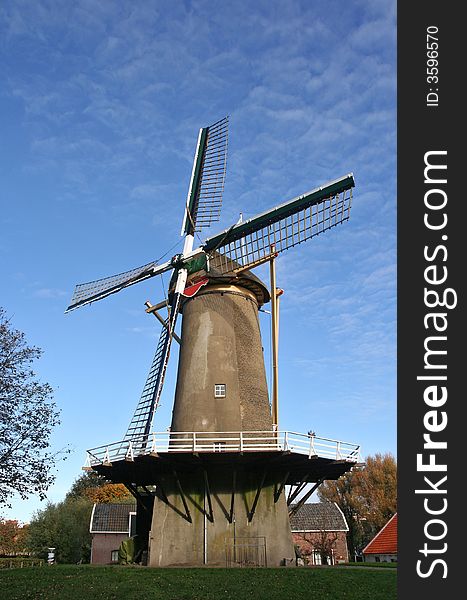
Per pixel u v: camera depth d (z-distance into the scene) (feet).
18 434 67.67
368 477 177.17
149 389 69.31
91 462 63.31
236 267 70.90
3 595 46.55
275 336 68.39
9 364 68.39
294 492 65.72
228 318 69.82
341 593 45.91
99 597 45.03
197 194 80.28
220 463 61.67
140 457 58.90
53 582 49.65
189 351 69.00
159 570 53.57
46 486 68.28
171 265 75.15
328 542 141.90
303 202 67.97
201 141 84.07
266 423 66.49
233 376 66.80
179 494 62.80
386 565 67.51
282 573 51.60
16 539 199.31
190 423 64.69
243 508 62.03
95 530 134.31
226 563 59.77
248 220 71.46
